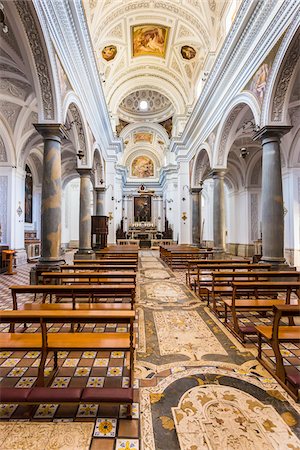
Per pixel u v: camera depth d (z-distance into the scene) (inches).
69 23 241.8
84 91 347.6
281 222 260.4
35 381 112.0
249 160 577.9
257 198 598.5
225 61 321.7
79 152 368.8
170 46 543.8
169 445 78.5
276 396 101.7
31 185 625.6
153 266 456.8
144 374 116.4
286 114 256.4
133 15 462.3
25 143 452.1
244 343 147.7
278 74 240.2
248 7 248.4
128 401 88.4
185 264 415.2
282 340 114.3
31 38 207.5
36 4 188.4
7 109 392.8
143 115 917.2
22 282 319.9
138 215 1203.9
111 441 79.8
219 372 118.6
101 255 402.6
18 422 87.0
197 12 429.4
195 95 585.9
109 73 577.9
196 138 543.2
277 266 252.2
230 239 679.7
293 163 409.7
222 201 416.8
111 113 625.0
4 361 130.0
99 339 108.5
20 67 243.9
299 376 103.6
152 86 647.1
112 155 627.2
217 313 194.7
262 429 84.7
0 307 211.3
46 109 243.6
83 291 153.2
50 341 106.7
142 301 232.7
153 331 165.2
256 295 211.2
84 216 402.6
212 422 87.6
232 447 77.9
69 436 81.5
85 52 293.4
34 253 568.7
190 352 137.5
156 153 1211.2
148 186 1213.1
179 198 644.7
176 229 876.0
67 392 91.7
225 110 366.3
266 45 253.8
